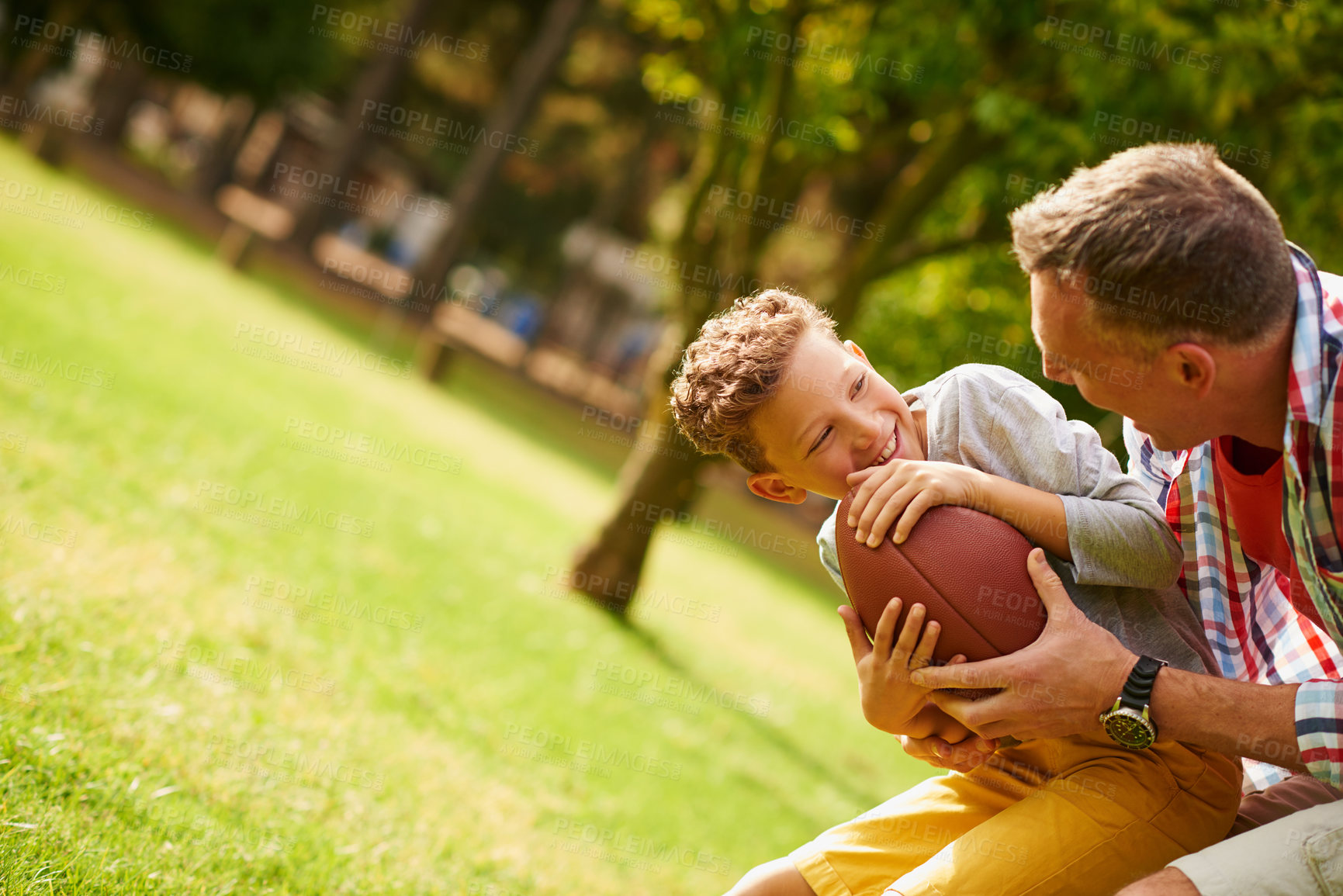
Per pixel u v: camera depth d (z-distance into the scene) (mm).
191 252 21094
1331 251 7324
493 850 3281
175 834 2613
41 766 2605
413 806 3367
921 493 2123
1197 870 1812
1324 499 1792
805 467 2305
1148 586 2111
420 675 4766
